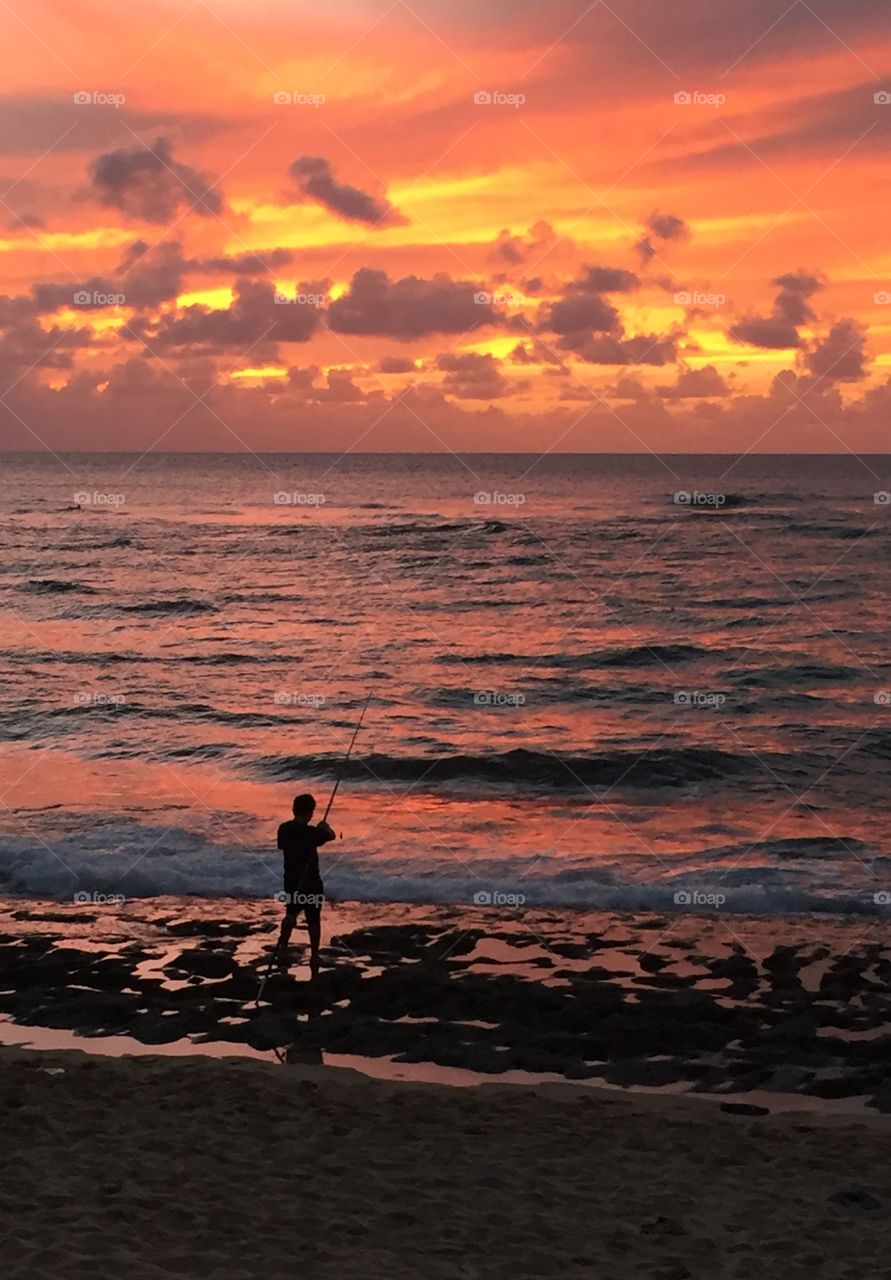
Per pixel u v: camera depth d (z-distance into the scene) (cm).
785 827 1564
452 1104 743
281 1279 489
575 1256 529
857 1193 606
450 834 1512
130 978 1024
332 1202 581
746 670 2691
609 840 1495
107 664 2817
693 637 3075
